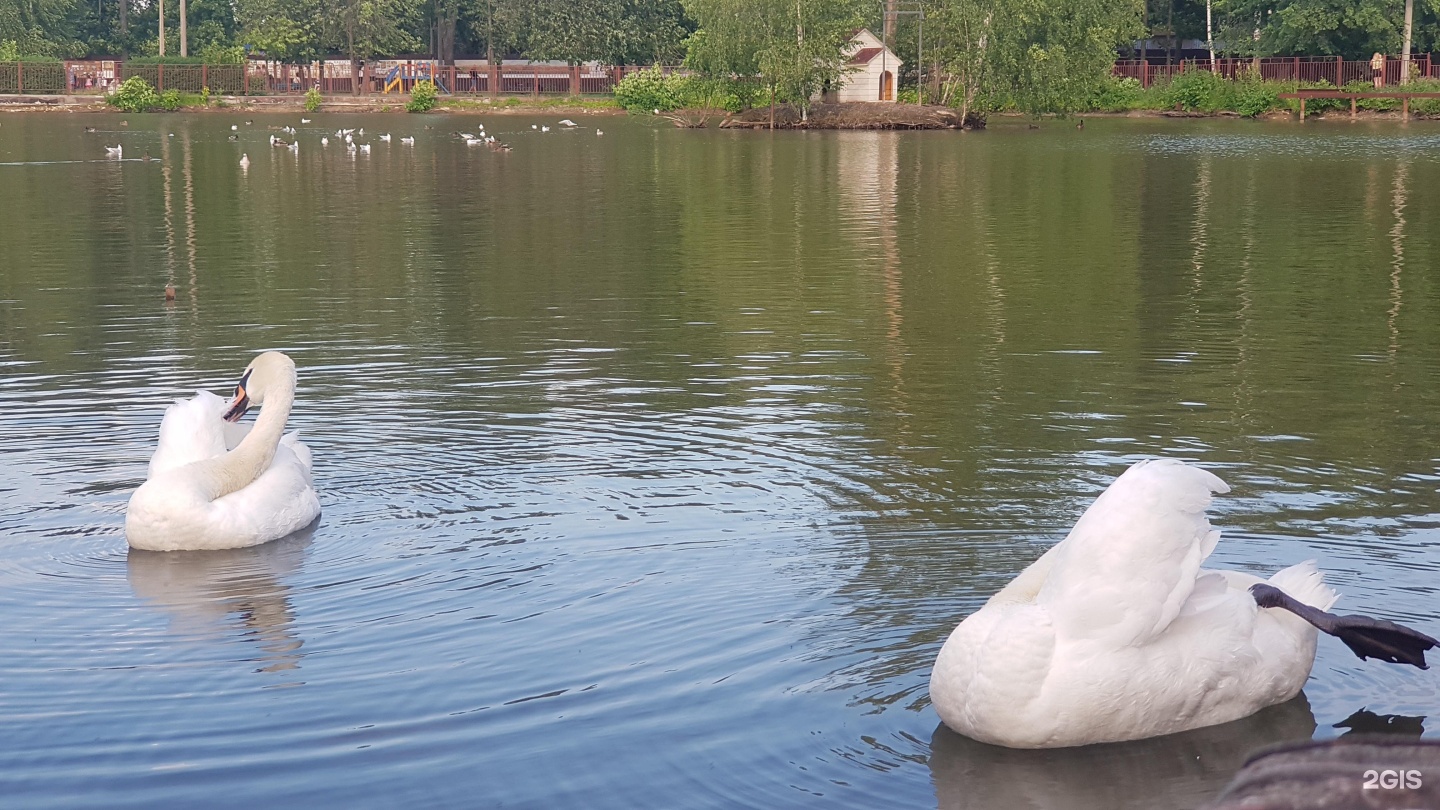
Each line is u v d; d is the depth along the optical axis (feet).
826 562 24.86
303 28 281.95
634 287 58.18
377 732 18.76
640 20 287.69
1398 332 46.78
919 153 149.59
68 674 20.75
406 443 33.24
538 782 17.39
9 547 26.58
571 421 35.12
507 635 21.93
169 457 27.99
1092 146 158.81
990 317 50.47
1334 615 18.43
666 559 25.21
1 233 77.77
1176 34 289.74
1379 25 241.96
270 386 28.76
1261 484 29.17
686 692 19.79
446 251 70.59
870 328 48.21
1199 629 17.93
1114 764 17.40
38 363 42.60
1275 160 133.90
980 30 205.36
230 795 17.17
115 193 101.91
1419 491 28.55
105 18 328.70
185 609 23.43
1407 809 7.55
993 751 17.76
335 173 123.03
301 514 27.53
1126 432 33.63
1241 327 48.06
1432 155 139.03
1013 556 25.08
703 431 34.06
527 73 298.76
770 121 208.03
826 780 17.29
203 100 255.70
